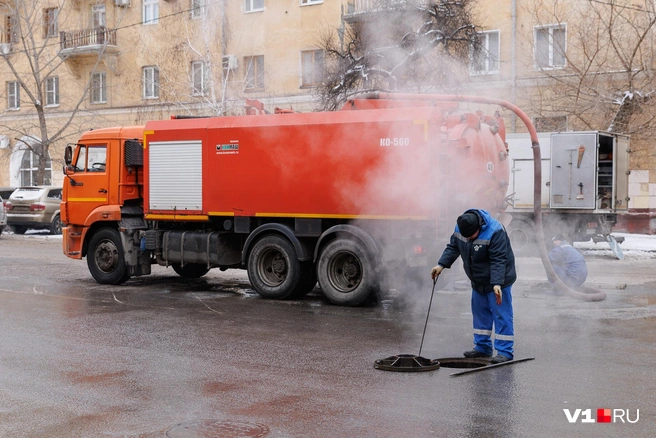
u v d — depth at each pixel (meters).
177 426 5.63
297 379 6.98
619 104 23.02
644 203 24.92
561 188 19.97
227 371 7.30
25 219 27.94
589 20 23.78
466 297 12.28
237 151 12.08
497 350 7.66
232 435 5.41
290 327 9.63
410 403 6.18
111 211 13.55
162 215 12.86
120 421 5.75
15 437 5.40
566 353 7.98
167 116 28.72
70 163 14.11
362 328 9.58
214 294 12.70
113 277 13.74
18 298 12.13
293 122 11.58
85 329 9.45
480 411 5.94
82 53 34.47
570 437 5.33
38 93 33.38
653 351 8.07
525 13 24.42
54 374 7.18
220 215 12.28
